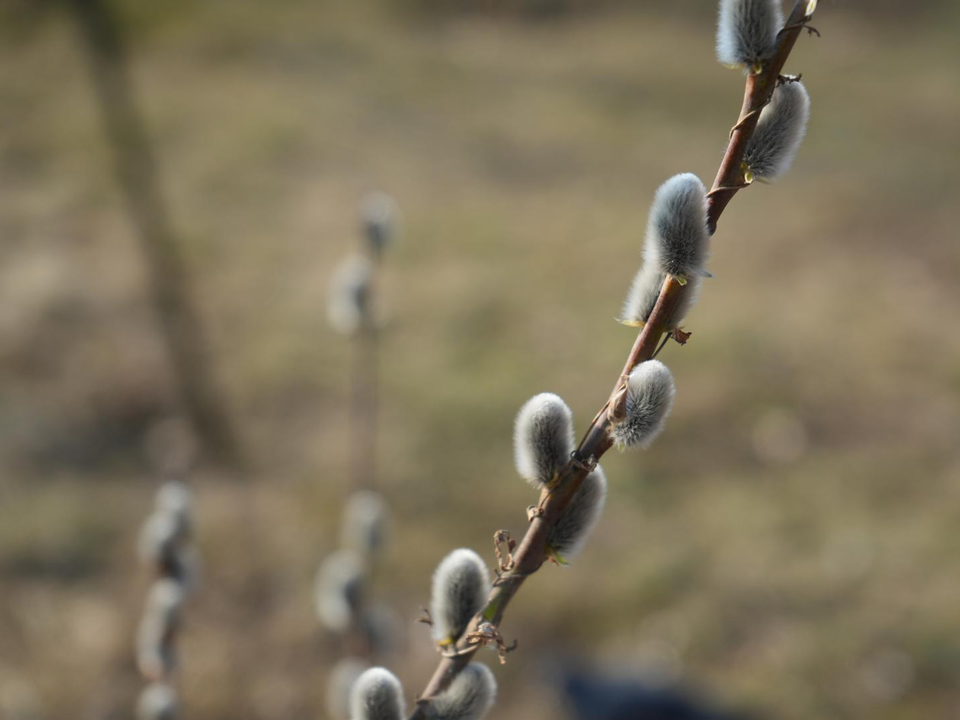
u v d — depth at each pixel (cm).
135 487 648
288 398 729
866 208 974
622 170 1081
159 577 230
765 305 827
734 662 520
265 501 634
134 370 752
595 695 458
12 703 495
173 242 913
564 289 853
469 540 605
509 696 507
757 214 978
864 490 636
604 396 725
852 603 552
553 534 111
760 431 686
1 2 1352
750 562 580
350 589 285
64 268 868
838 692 501
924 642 524
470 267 883
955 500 625
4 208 955
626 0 1504
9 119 1112
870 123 1155
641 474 649
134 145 1077
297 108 1166
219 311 825
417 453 673
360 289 327
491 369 757
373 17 1430
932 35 1381
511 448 683
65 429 693
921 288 852
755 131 102
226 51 1291
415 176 1048
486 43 1387
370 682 110
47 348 770
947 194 1009
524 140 1138
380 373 755
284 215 967
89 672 516
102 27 1321
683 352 761
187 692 505
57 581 572
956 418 696
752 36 98
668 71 1309
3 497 629
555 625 543
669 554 587
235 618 552
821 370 743
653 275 109
